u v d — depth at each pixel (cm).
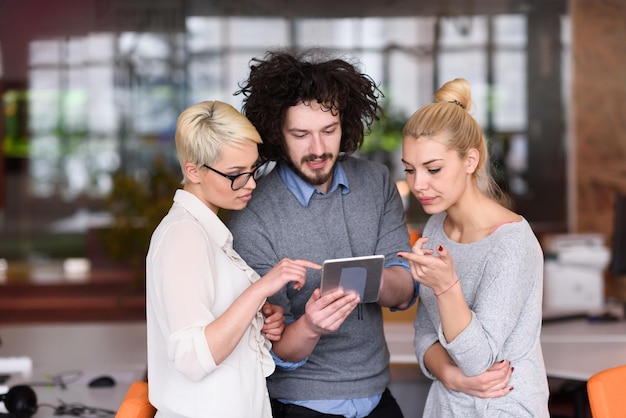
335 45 1136
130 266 946
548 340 353
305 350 216
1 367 326
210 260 193
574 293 451
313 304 206
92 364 338
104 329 414
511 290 205
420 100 1129
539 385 213
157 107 1157
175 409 193
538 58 1071
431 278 199
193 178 200
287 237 230
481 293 208
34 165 1152
